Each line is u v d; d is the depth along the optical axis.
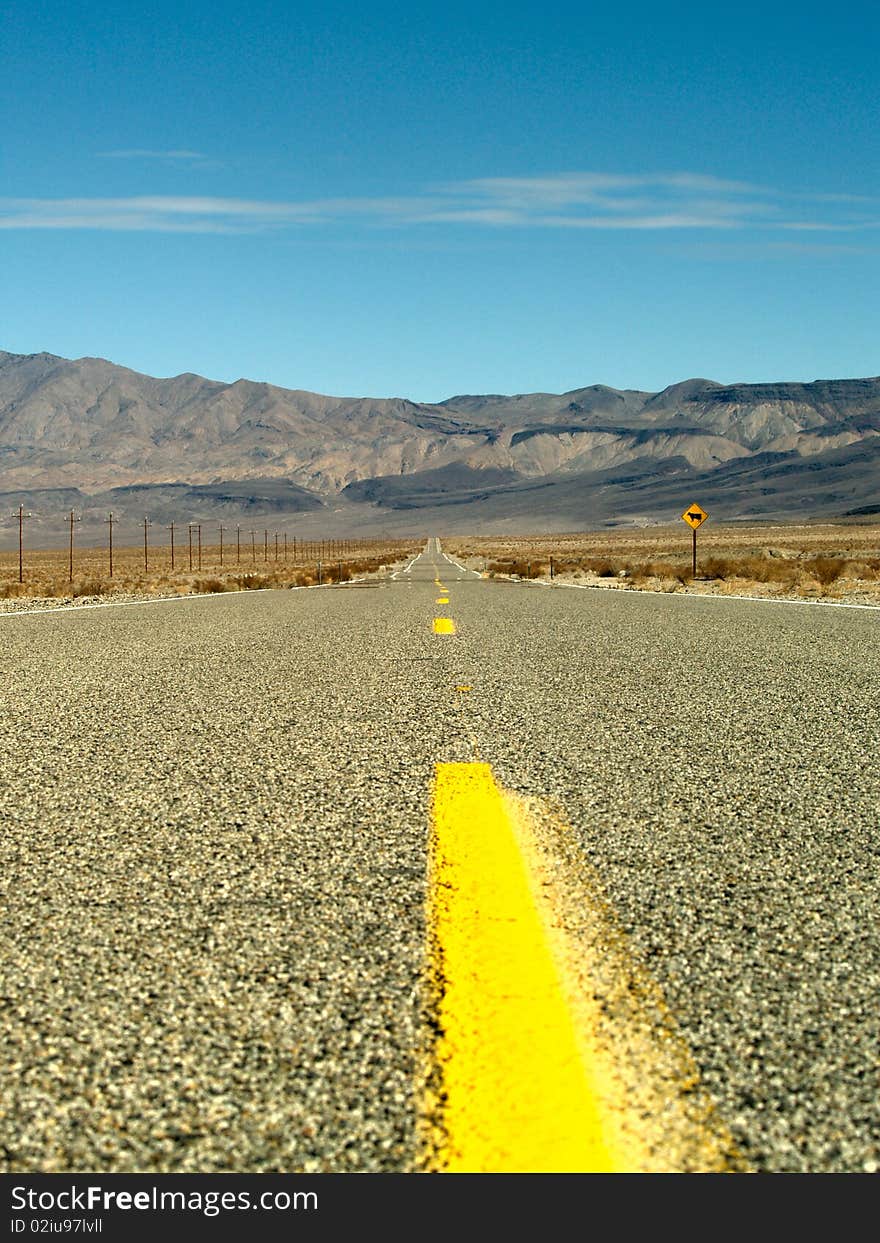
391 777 7.11
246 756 7.81
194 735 8.66
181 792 6.68
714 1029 3.38
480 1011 3.49
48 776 7.13
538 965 3.88
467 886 4.80
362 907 4.53
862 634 18.06
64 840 5.59
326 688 11.51
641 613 23.72
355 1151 2.75
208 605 28.27
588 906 4.55
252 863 5.18
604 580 50.41
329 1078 3.08
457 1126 2.84
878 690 11.30
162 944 4.12
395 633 18.53
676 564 68.62
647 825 5.89
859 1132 2.83
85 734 8.69
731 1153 2.75
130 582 58.09
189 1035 3.35
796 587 39.28
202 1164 2.71
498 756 7.80
